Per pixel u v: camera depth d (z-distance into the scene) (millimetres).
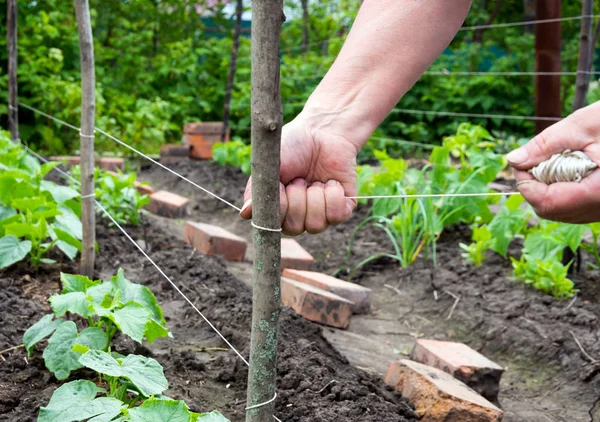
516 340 2125
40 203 2057
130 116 5516
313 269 2816
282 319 1919
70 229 2090
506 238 2598
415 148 5742
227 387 1578
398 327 2318
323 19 7961
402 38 1150
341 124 1140
